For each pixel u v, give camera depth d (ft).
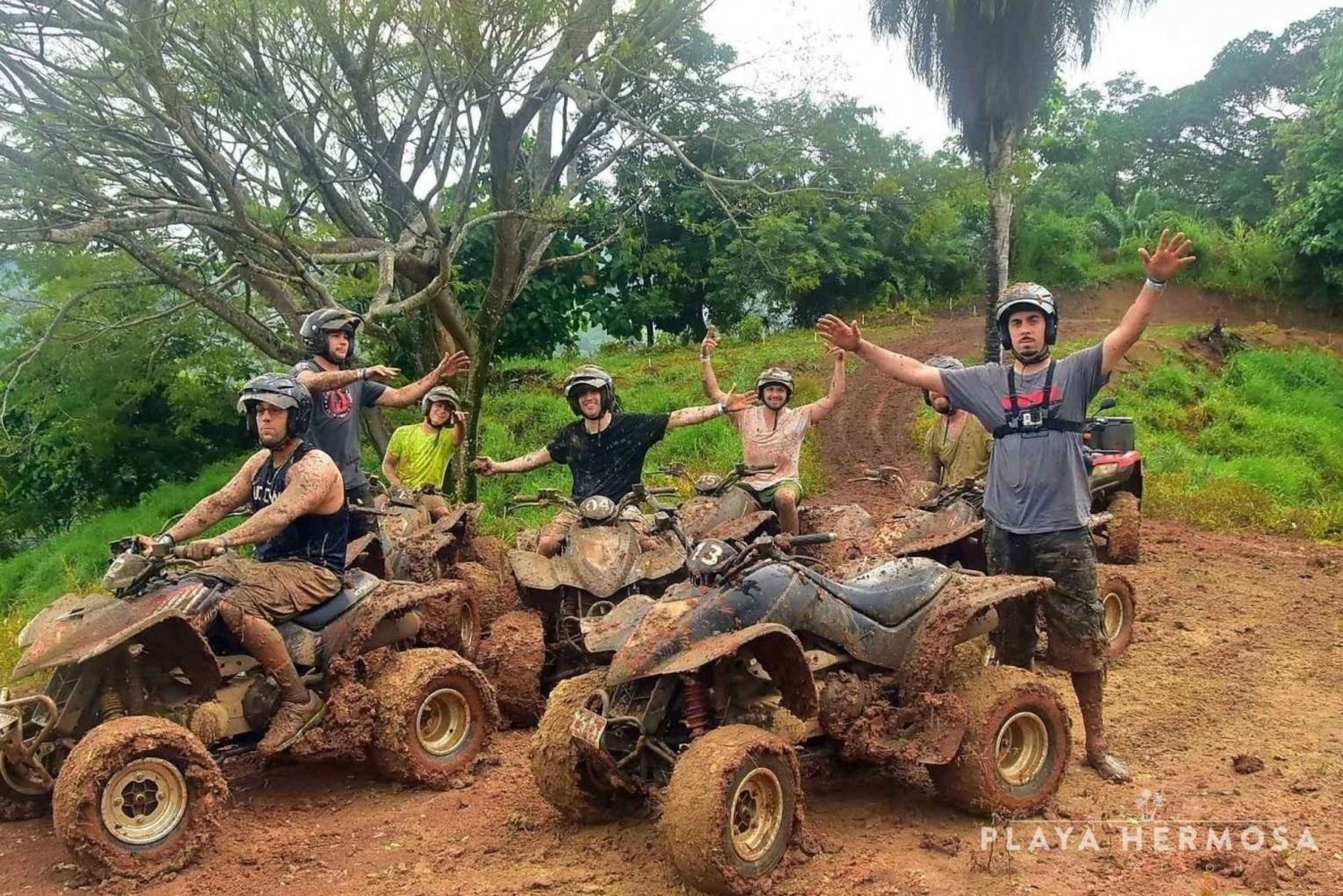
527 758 20.21
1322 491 65.51
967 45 62.44
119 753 15.24
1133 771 18.47
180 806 15.85
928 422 67.62
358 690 18.51
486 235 77.46
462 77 38.34
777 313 104.42
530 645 21.98
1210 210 159.74
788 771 14.57
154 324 57.00
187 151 39.86
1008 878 14.44
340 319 24.29
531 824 16.85
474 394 47.83
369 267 49.14
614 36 42.16
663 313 92.43
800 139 50.83
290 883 15.25
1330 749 19.44
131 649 17.01
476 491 46.68
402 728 18.52
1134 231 132.98
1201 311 116.47
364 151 42.29
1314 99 126.21
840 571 18.40
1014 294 17.21
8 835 17.26
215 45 37.42
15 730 16.55
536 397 71.31
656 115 52.54
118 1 34.42
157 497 67.51
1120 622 25.73
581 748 16.03
